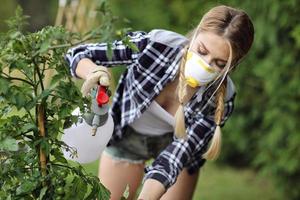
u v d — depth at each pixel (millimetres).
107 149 3949
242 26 3250
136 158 3924
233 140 7691
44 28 2660
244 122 7500
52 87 2641
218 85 3379
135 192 4039
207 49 3184
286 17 6398
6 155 2711
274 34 6582
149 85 3545
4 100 2631
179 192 3893
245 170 8477
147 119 3738
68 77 2709
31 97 2633
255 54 7027
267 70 6734
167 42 3475
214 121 3609
